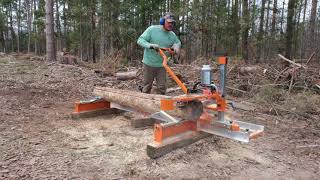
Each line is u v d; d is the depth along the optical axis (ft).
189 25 70.28
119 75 33.19
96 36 75.61
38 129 15.78
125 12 72.69
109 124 17.63
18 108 19.77
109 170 11.54
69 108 21.01
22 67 37.29
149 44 16.34
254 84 30.68
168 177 11.27
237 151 14.23
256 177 11.69
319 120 21.17
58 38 107.96
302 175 12.07
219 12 69.56
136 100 16.58
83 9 72.95
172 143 13.30
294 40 83.41
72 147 13.60
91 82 31.55
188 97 13.32
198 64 40.55
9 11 139.74
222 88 13.92
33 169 11.11
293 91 29.53
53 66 38.91
